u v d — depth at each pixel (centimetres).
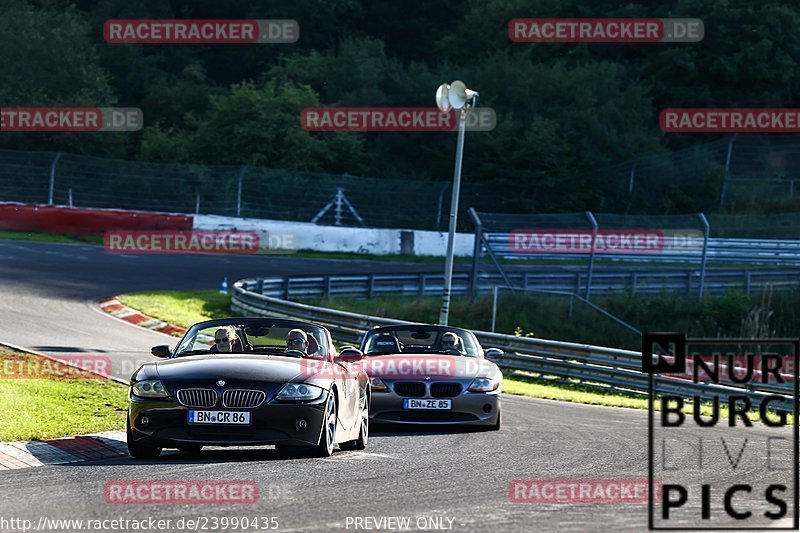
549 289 13688
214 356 3956
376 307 12462
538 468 3581
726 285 14225
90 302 10706
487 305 12719
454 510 2636
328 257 16600
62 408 4862
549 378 8825
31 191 17688
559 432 5091
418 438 4775
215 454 3931
